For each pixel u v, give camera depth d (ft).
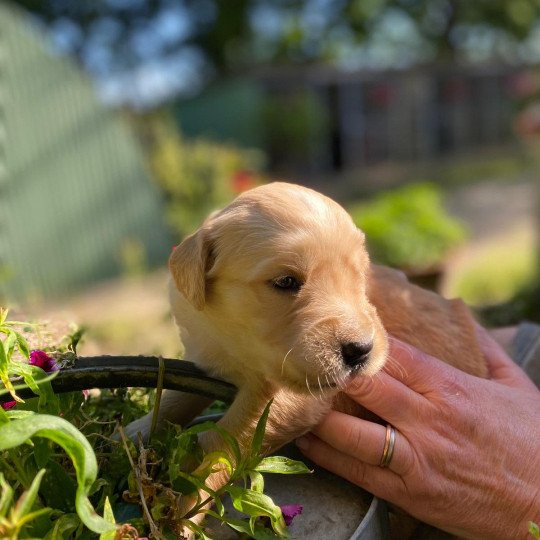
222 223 1.03
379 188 10.30
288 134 10.37
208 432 0.98
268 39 14.76
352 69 11.18
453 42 15.19
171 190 6.33
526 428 1.02
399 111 12.34
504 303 2.76
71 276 5.48
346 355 0.91
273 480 0.98
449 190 9.75
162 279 5.72
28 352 0.80
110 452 0.89
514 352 1.45
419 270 3.59
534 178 4.99
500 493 0.98
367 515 0.89
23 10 12.50
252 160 8.39
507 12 14.62
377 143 12.18
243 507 0.79
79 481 0.63
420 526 1.12
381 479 0.96
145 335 3.56
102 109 5.72
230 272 1.00
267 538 0.79
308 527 0.88
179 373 0.91
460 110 13.26
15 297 4.83
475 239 6.58
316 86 11.34
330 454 0.98
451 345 1.22
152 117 7.34
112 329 3.76
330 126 11.52
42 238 5.27
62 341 1.12
